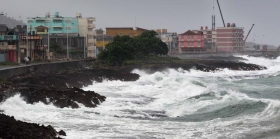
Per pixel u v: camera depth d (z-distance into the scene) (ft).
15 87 279.69
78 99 269.85
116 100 299.79
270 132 187.83
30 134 168.76
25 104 247.91
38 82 347.77
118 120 224.33
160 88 368.27
